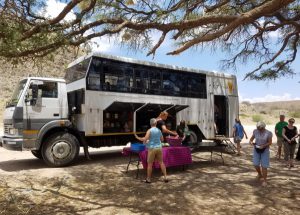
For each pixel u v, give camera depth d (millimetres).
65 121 10492
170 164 9125
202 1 6594
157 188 7660
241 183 8258
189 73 14227
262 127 8125
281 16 9109
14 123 9719
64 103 10734
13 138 9789
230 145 14625
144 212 5855
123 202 6484
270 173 9648
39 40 5586
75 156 10633
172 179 8703
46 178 8633
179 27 5320
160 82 13016
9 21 5500
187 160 9695
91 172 9531
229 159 12453
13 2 5578
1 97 42562
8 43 5156
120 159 12312
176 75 13680
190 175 9273
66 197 6840
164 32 5582
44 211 5895
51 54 6266
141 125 12586
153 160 8266
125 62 11938
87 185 7918
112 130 11578
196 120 14281
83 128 10727
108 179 8617
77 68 11406
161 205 6289
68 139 10492
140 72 12391
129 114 12133
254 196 7000
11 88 45062
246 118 50312
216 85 15352
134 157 12922
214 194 7145
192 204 6359
